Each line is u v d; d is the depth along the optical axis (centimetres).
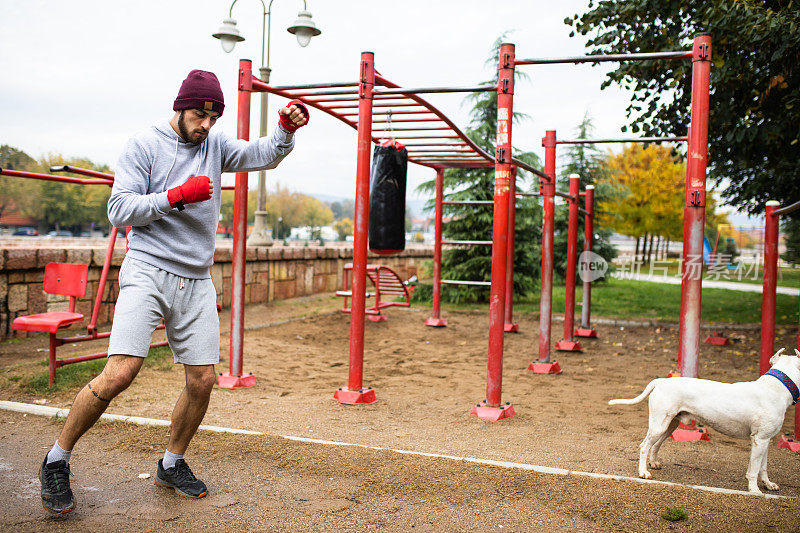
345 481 307
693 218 438
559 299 1486
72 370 532
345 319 1034
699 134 436
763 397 315
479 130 1371
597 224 2000
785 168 952
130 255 267
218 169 289
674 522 264
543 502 285
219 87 273
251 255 1156
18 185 4597
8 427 395
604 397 567
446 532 254
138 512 267
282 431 419
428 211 1430
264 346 779
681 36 810
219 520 261
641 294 1634
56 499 258
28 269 744
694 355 439
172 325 275
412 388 591
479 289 1348
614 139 676
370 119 516
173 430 288
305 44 1164
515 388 604
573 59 472
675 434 419
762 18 665
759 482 328
